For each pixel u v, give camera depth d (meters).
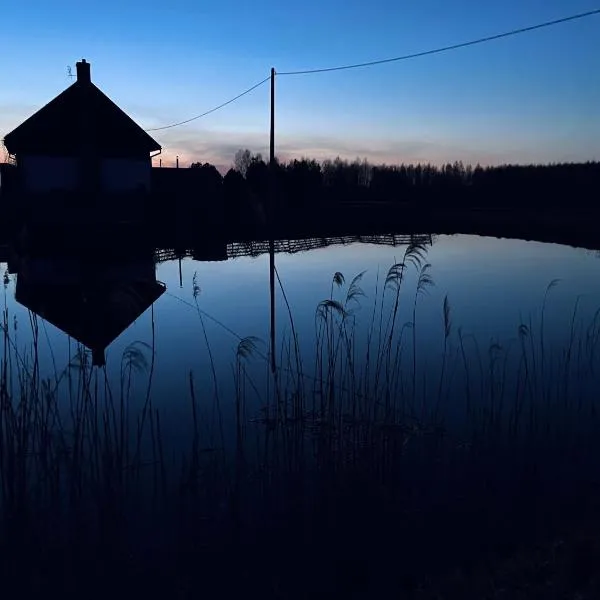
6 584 4.50
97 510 5.33
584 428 7.39
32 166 31.03
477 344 11.77
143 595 4.53
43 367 10.19
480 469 6.31
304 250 35.72
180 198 32.72
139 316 14.87
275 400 8.59
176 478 6.34
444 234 48.59
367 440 6.69
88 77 30.97
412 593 4.42
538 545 4.88
